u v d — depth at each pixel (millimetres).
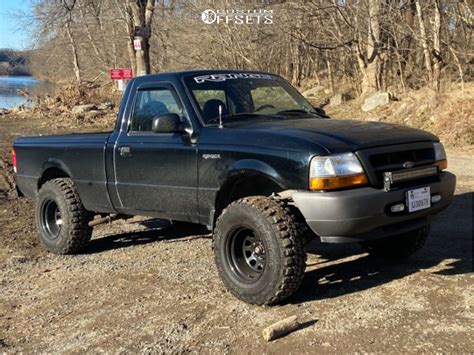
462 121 15156
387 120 18469
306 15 22719
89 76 46281
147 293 5105
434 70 17641
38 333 4414
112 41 36000
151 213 5668
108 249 6715
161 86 5555
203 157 5000
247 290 4602
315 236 4781
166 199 5422
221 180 4871
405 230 4648
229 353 3873
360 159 4363
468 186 9477
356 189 4344
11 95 50156
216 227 4805
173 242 6867
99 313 4719
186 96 5316
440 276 5102
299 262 4402
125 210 5934
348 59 27266
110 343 4152
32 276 5812
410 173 4582
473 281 4938
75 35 32094
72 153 6340
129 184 5734
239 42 28859
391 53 22531
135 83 5863
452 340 3861
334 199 4215
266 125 4980
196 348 3980
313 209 4293
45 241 6641
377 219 4355
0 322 4668
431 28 18688
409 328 4066
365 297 4684
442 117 15922
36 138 6941
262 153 4586
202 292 5035
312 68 34031
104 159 5961
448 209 7848
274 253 4391
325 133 4578
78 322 4570
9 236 7445
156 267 5859
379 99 20703
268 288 4453
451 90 17562
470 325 4078
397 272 5281
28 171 6996
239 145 4762
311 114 5727
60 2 24047
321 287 4984
